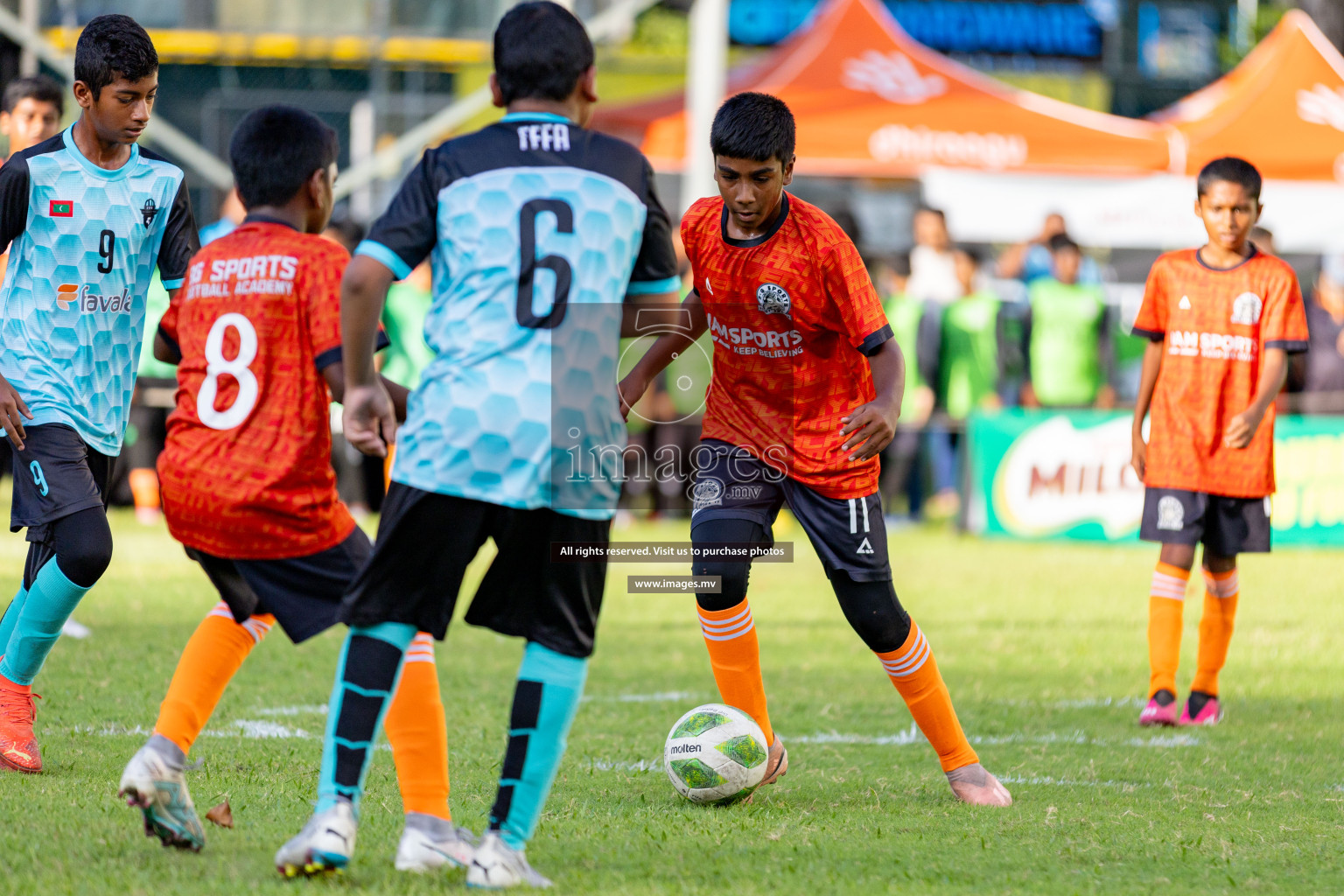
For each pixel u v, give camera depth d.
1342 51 76.44
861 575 15.67
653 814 15.16
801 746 19.50
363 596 11.81
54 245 16.58
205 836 12.81
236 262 12.70
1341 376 46.34
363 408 11.86
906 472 48.78
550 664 12.12
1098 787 17.12
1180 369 22.25
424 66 49.56
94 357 16.92
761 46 79.31
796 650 28.19
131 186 17.02
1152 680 21.81
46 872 11.91
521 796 12.01
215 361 12.60
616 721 20.80
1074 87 77.19
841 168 51.03
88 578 16.12
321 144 13.19
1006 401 48.19
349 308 11.67
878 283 51.94
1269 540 22.05
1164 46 84.75
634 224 12.12
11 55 44.28
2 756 15.92
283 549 12.48
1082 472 45.41
